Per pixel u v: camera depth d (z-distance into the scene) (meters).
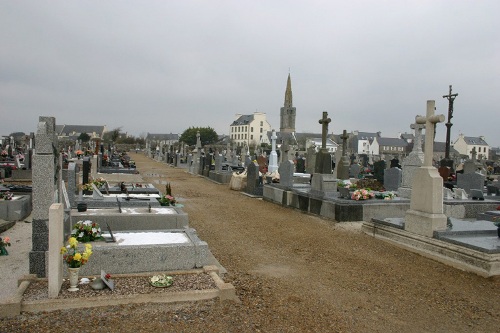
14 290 5.97
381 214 12.80
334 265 7.84
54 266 5.08
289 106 101.00
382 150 77.12
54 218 5.07
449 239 8.16
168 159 49.88
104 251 6.16
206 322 4.85
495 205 14.19
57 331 4.44
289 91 101.25
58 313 4.86
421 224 8.91
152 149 81.00
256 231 11.01
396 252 8.87
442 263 8.05
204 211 14.28
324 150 15.03
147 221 9.08
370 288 6.55
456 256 7.83
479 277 7.21
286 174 17.11
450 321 5.38
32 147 22.59
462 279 7.11
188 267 6.56
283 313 5.35
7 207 11.12
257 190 19.58
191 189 21.81
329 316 5.35
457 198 14.90
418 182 9.16
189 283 5.82
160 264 6.41
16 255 7.91
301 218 13.27
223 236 10.26
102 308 5.02
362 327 5.06
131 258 6.27
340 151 22.81
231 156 46.97
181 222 9.27
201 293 5.46
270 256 8.42
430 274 7.36
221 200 17.61
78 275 5.79
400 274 7.33
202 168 31.94
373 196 13.26
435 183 8.76
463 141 73.44
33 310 4.86
